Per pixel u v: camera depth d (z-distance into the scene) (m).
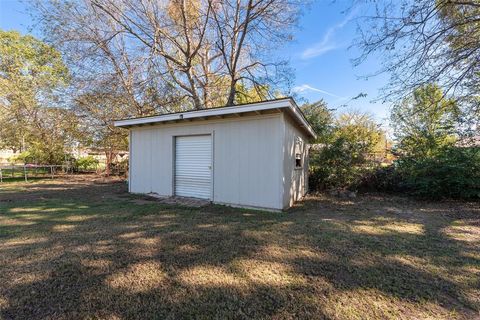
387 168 8.86
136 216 4.86
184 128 6.85
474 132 6.99
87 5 10.70
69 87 12.48
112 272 2.50
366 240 3.55
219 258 2.87
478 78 5.26
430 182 7.05
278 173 5.41
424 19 4.80
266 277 2.43
